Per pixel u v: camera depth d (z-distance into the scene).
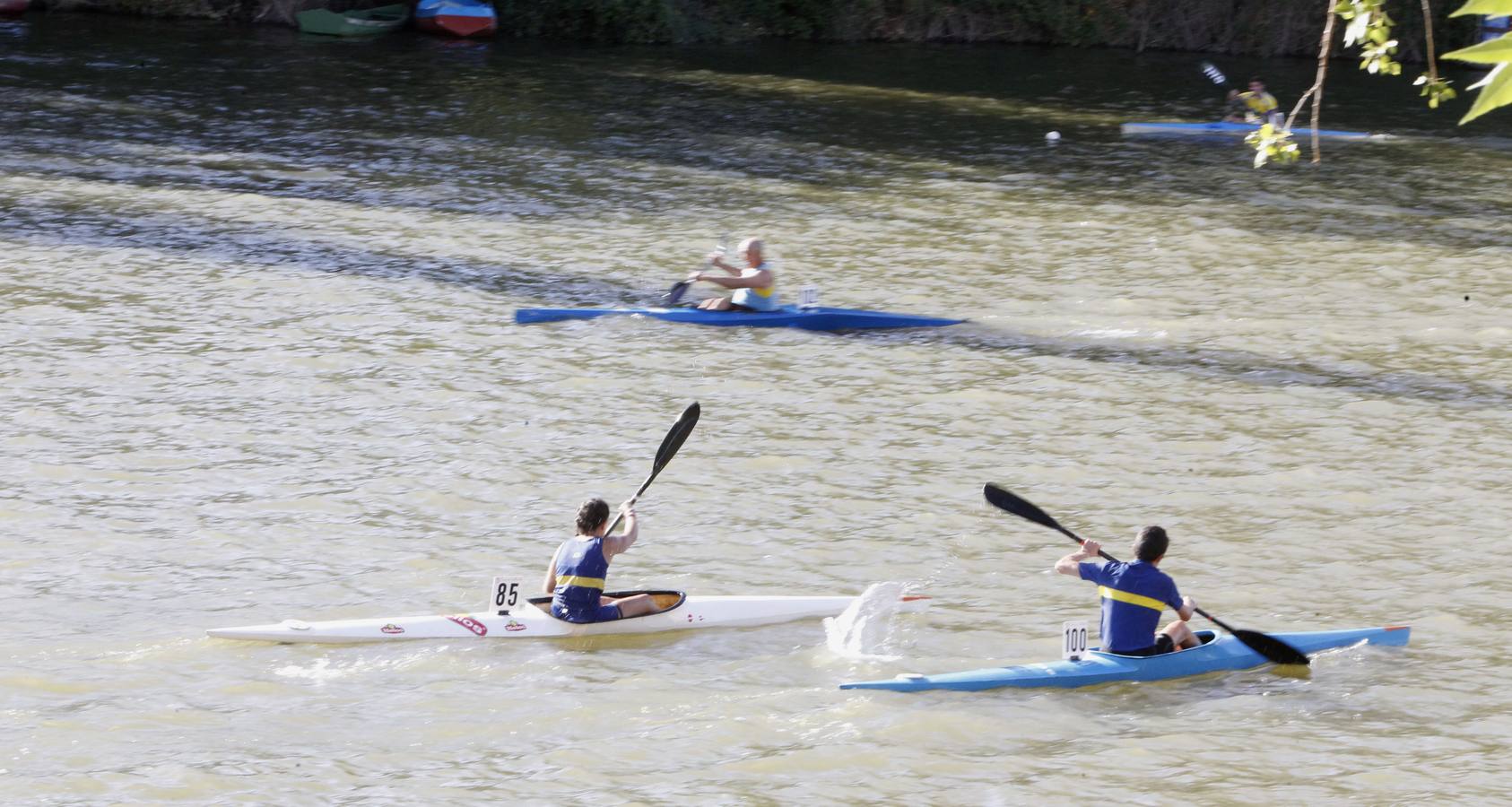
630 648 32.94
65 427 45.56
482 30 157.25
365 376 52.28
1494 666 32.97
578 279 68.00
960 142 112.25
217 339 55.72
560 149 101.00
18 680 29.91
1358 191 96.50
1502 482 45.16
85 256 66.88
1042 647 33.56
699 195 88.62
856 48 169.88
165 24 151.62
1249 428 50.06
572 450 45.88
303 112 108.69
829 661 32.56
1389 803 26.67
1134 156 108.19
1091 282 71.00
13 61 122.12
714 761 27.66
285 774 26.61
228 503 40.44
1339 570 38.44
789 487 43.59
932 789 26.78
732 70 145.88
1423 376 56.75
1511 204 93.50
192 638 32.38
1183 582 37.53
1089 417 50.94
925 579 37.41
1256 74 158.38
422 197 83.94
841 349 58.50
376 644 32.38
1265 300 68.19
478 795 26.08
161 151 92.25
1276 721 30.00
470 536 39.00
